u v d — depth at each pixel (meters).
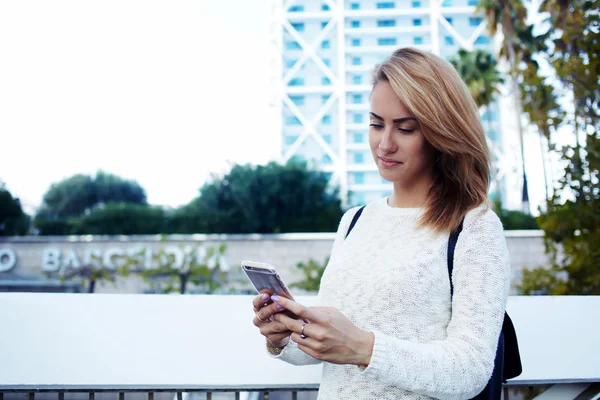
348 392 0.83
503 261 0.78
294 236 15.43
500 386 0.80
